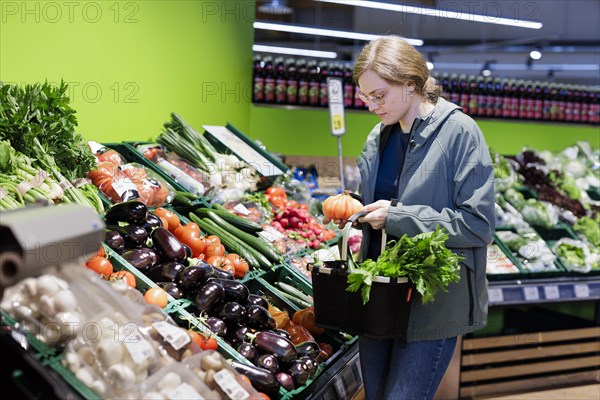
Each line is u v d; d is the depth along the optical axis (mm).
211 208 3600
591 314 5965
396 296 2340
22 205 2482
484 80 6742
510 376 4871
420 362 2465
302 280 3402
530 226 5508
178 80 4492
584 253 5094
